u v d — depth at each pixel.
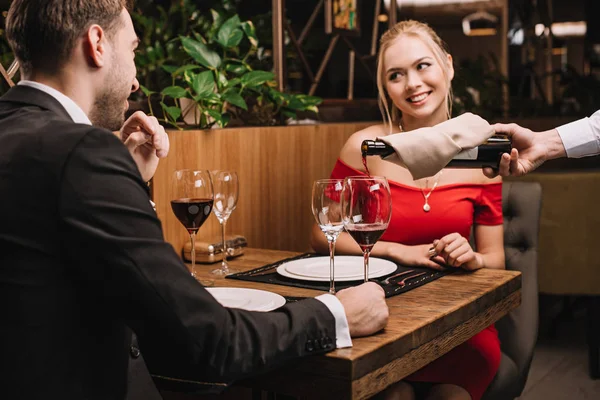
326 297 1.28
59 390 1.04
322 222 1.60
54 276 1.04
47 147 1.04
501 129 1.94
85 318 1.07
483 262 2.17
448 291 1.63
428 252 1.92
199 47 2.57
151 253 1.05
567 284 3.35
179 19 3.31
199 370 1.10
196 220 1.81
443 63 2.26
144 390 1.28
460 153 1.67
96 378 1.08
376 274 1.73
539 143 1.94
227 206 1.90
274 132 2.61
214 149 2.28
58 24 1.15
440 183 2.21
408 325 1.37
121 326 1.13
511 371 2.07
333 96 4.01
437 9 6.52
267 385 1.27
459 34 8.66
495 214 2.23
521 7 7.04
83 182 1.02
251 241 2.51
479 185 2.22
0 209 1.03
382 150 1.66
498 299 1.70
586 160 4.80
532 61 7.02
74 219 1.02
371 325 1.29
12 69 2.17
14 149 1.05
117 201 1.04
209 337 1.09
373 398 1.78
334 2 3.78
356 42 4.23
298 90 3.70
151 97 2.49
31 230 1.03
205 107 2.46
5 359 1.03
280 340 1.17
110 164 1.05
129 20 1.27
